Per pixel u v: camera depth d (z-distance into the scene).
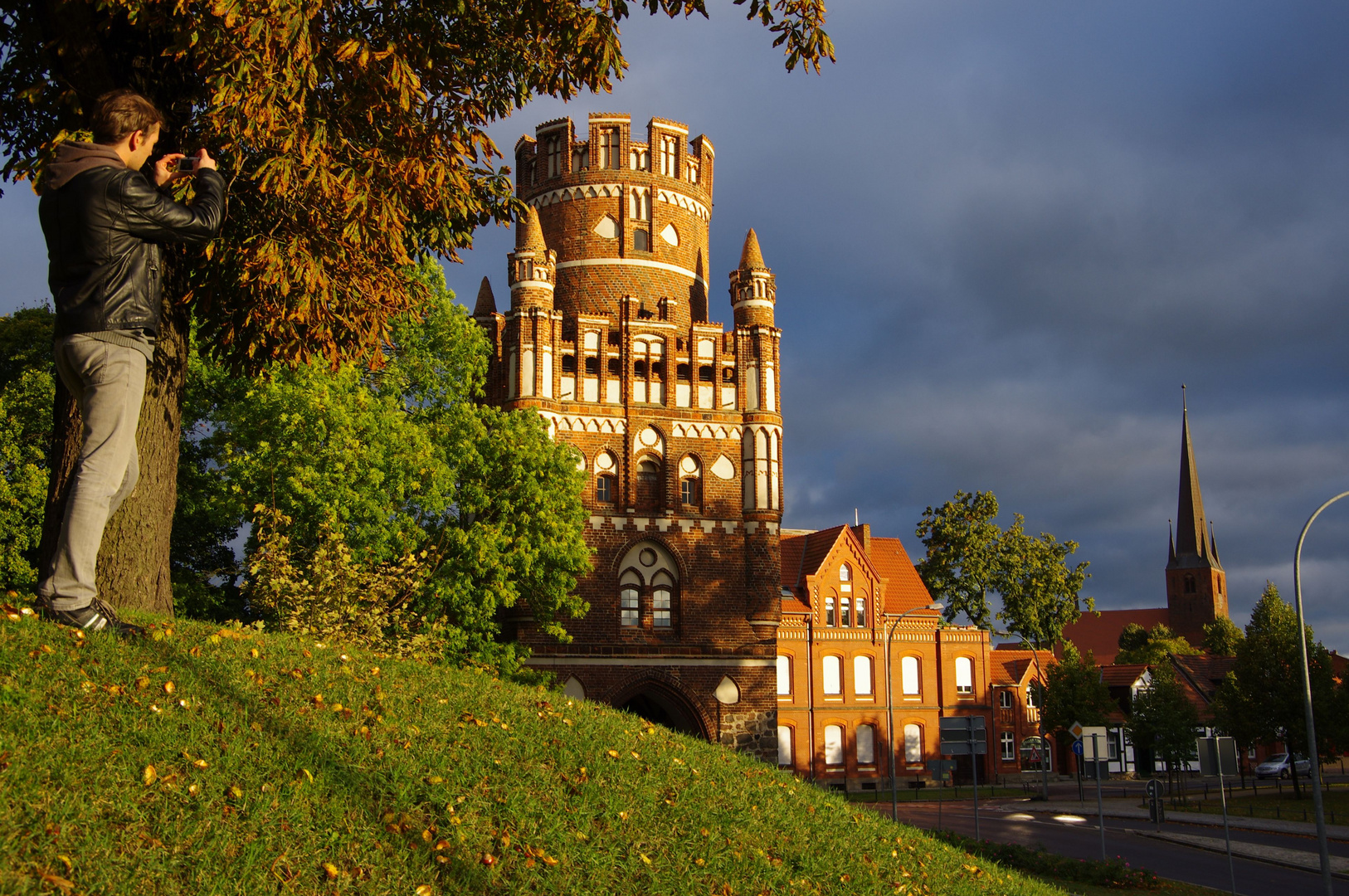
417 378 35.22
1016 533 75.50
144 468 11.82
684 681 43.22
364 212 12.83
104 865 5.48
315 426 28.66
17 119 13.52
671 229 50.06
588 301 48.38
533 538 34.75
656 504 45.03
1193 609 151.25
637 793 8.87
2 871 5.11
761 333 46.94
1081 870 25.84
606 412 45.12
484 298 49.72
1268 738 56.78
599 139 49.88
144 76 12.38
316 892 6.03
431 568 28.47
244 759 7.02
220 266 12.93
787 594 62.62
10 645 7.22
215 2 10.41
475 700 10.30
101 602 8.15
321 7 11.71
